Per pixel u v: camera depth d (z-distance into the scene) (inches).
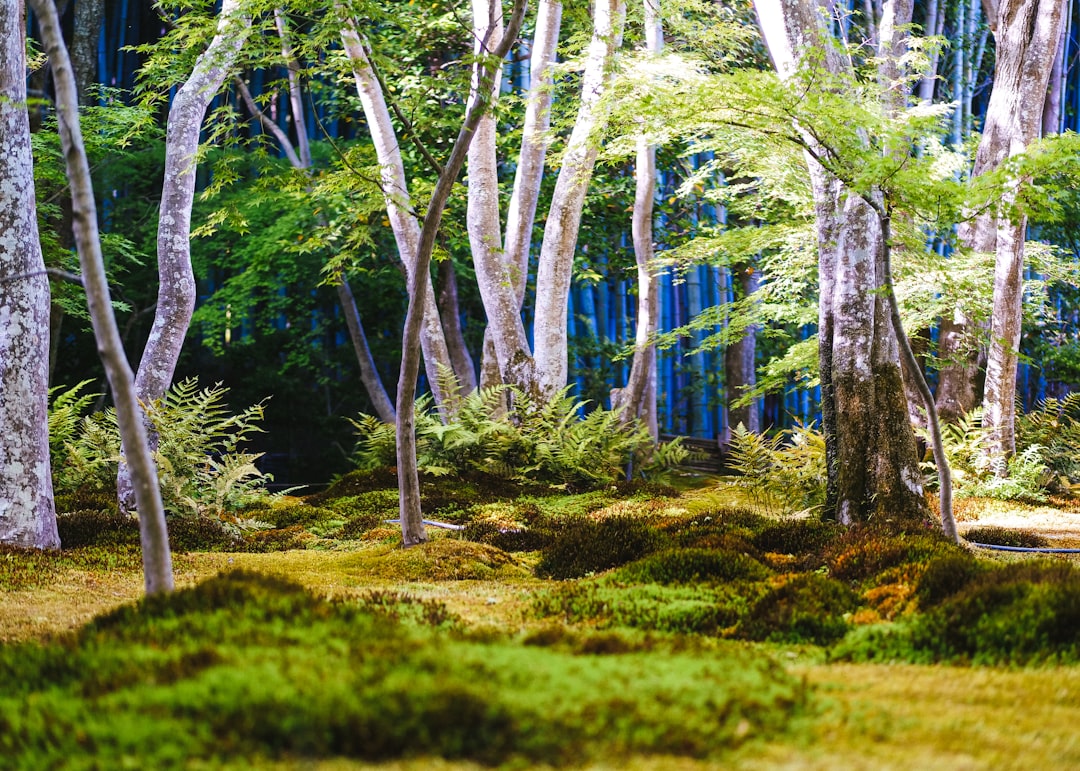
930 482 594.6
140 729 125.2
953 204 306.5
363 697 132.0
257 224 831.1
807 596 240.2
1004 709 161.0
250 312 905.5
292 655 150.8
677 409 960.9
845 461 376.8
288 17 394.9
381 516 476.1
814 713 150.8
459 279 872.3
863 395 375.2
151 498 204.2
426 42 745.6
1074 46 1065.5
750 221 819.4
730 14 706.2
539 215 834.8
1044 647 193.3
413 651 154.9
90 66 831.7
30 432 354.0
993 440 595.2
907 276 567.5
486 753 125.6
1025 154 300.4
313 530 454.0
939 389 674.8
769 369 644.7
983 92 1066.1
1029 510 535.2
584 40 631.8
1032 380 950.4
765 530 357.4
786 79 320.2
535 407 617.6
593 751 127.4
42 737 126.9
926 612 221.8
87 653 159.0
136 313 855.7
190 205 475.2
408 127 361.7
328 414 892.6
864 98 366.3
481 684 141.1
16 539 349.1
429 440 589.9
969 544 391.5
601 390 916.0
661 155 805.2
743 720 142.3
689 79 344.5
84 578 307.1
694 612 237.6
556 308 620.7
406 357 358.9
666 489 554.6
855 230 375.6
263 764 120.0
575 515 479.2
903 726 148.1
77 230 199.6
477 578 327.6
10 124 351.6
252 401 880.3
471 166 617.0
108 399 853.8
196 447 440.1
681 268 676.7
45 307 362.0
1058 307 927.7
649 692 148.6
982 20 1000.2
